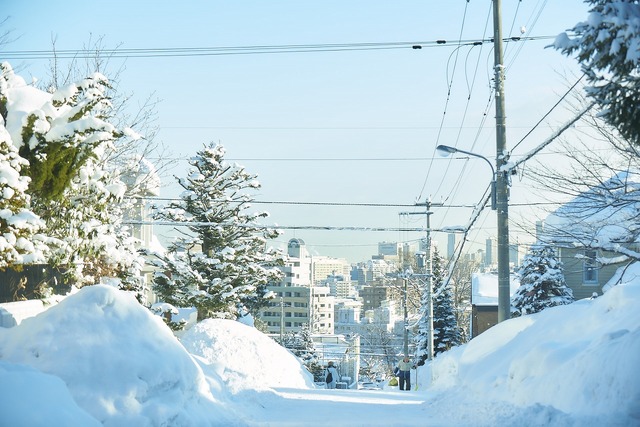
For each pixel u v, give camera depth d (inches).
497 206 931.3
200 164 1822.1
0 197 689.0
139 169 1601.9
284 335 3211.1
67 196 826.2
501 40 951.0
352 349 3225.9
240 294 1797.5
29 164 745.6
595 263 927.7
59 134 755.4
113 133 798.5
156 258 1876.2
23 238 700.7
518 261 2075.5
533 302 1918.1
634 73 412.8
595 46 400.8
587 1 415.8
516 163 867.4
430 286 1943.9
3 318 647.8
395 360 3914.9
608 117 422.3
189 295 1734.7
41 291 783.1
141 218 1996.8
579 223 867.4
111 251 868.0
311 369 2751.0
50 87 1443.2
